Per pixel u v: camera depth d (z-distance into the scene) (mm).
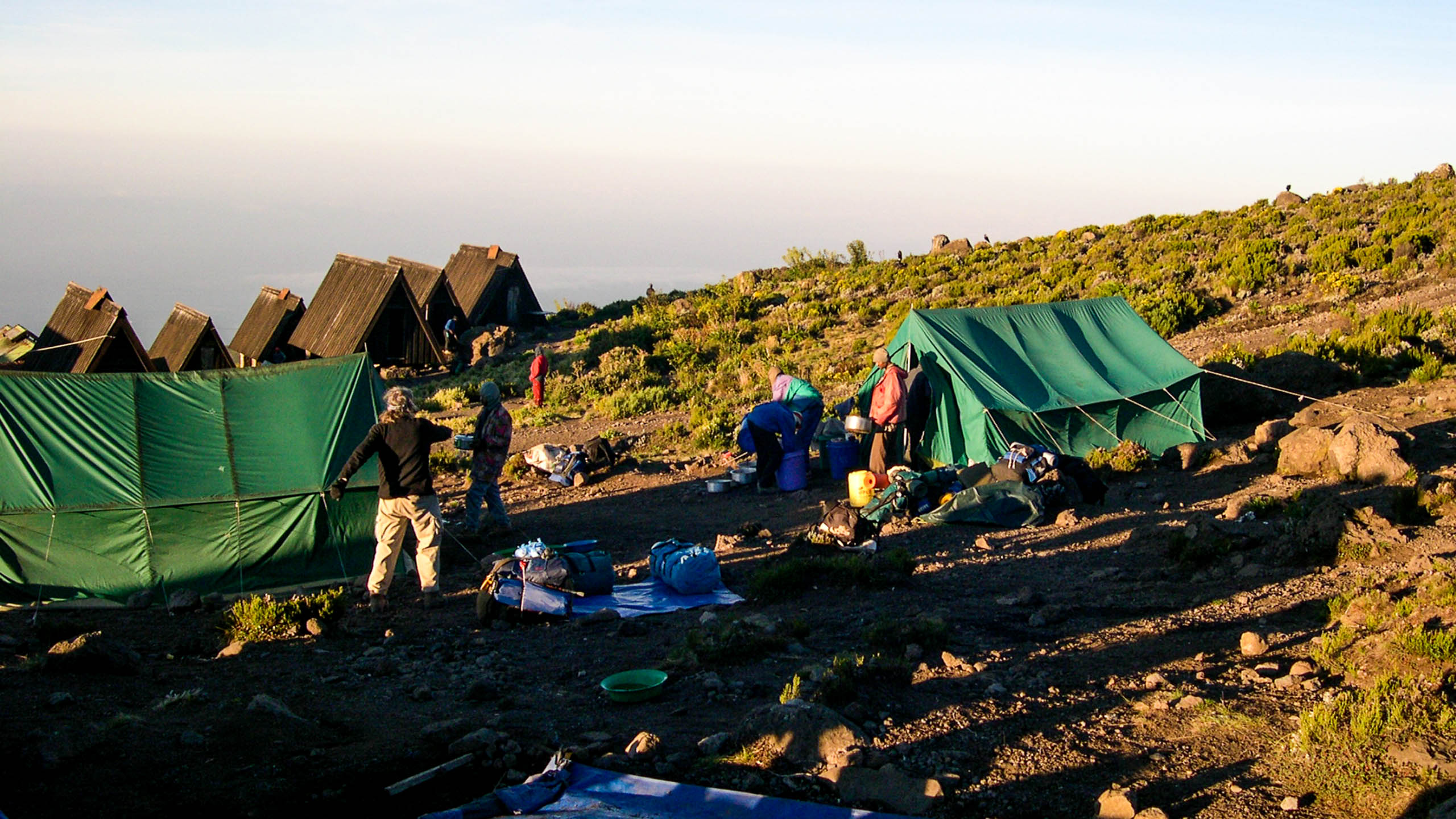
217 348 35719
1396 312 20281
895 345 16234
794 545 10578
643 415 23938
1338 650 6641
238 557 10047
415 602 9367
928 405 14930
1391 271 24891
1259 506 10828
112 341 29500
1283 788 4844
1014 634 7730
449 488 16188
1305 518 9547
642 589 9555
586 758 5277
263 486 10141
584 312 48781
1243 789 4859
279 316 41688
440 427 9047
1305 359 17469
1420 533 9344
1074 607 8359
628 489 15594
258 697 5816
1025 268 35688
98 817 4469
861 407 16359
